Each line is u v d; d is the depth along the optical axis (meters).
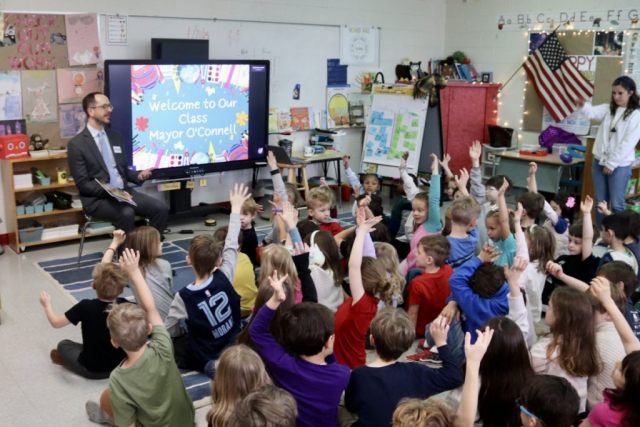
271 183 7.93
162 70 6.61
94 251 6.18
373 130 8.12
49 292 5.12
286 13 7.87
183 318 3.60
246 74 7.24
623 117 6.37
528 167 8.00
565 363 2.79
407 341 2.59
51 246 6.32
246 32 7.55
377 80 8.98
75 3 6.27
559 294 2.83
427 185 7.93
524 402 2.20
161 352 2.89
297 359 2.64
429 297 4.05
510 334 2.56
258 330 2.71
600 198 6.71
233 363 2.30
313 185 8.10
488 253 3.50
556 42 8.44
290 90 8.12
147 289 3.02
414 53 9.42
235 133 7.31
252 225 5.09
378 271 3.46
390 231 5.36
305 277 3.33
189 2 7.03
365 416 2.53
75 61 6.27
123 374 2.81
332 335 2.63
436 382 2.57
